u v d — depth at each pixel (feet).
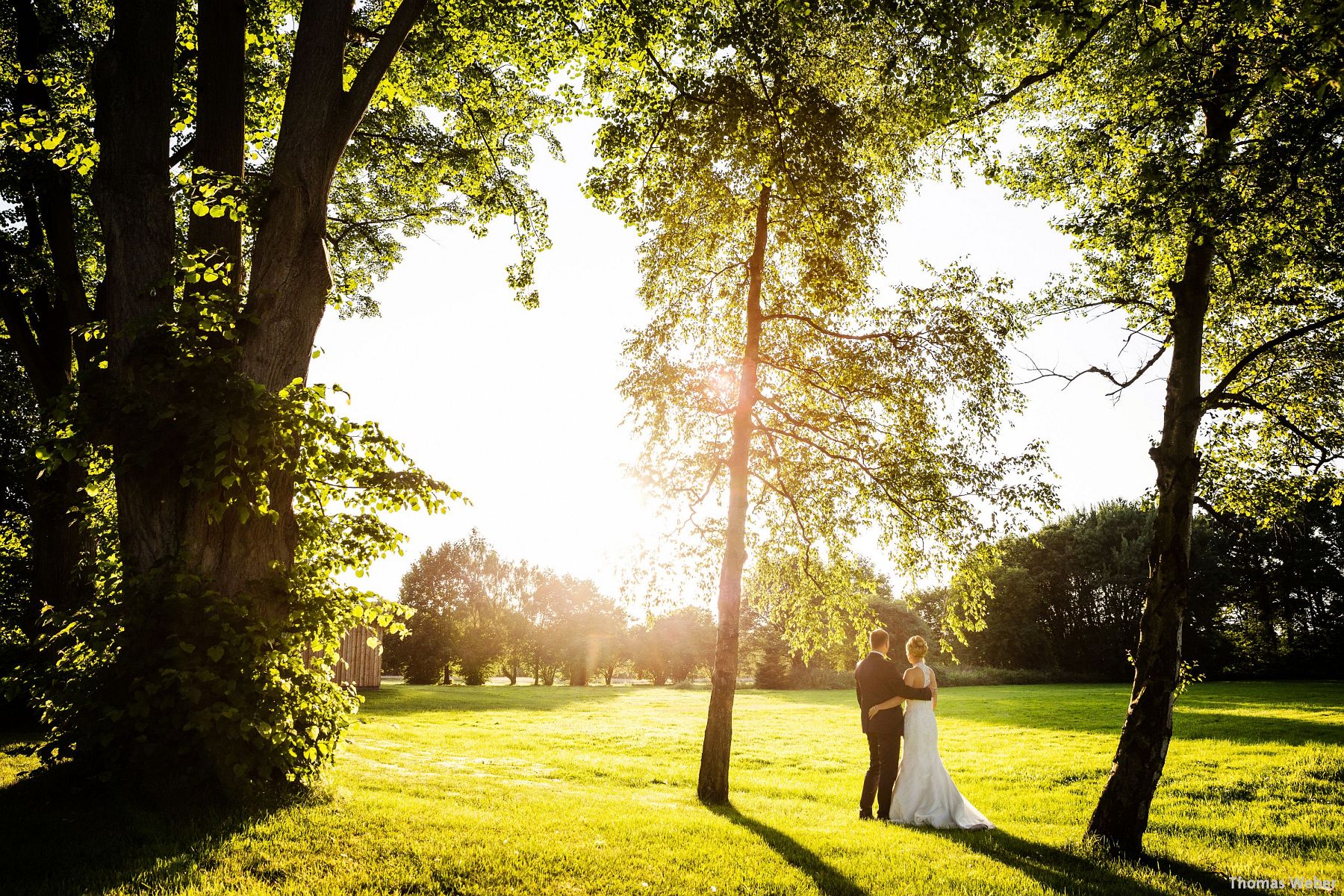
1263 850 26.27
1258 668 151.94
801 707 100.99
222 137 27.63
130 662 20.36
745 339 39.37
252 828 18.45
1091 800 36.35
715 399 37.14
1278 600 135.95
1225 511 37.06
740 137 32.01
